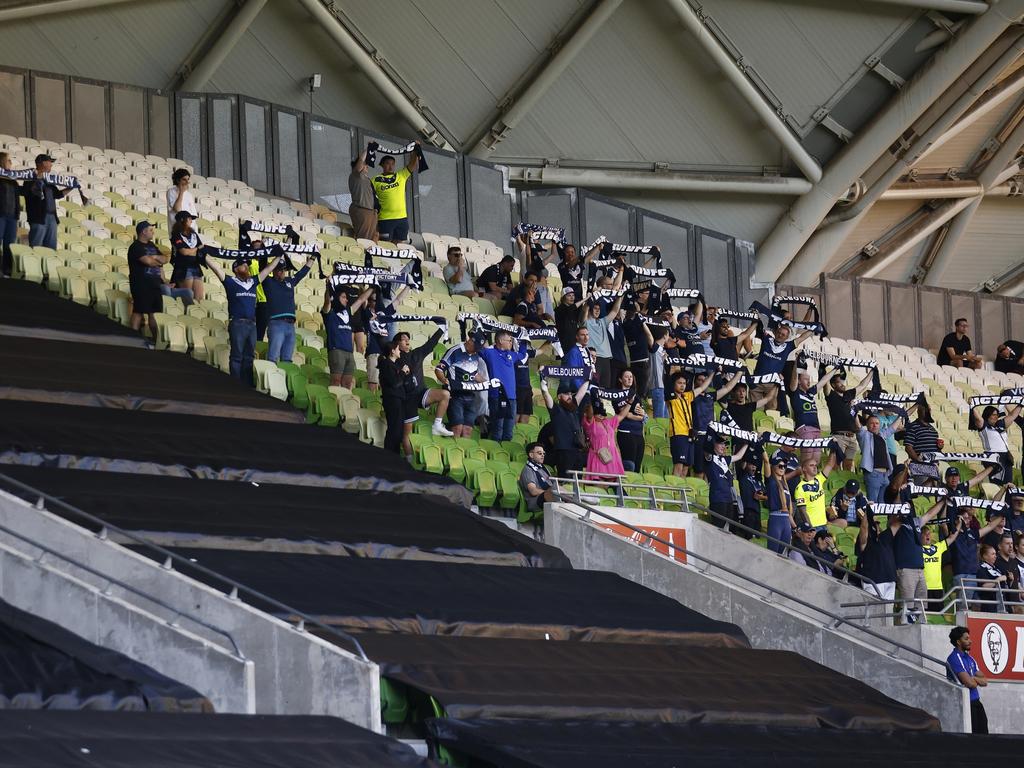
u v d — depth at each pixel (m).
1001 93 140.50
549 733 45.47
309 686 44.53
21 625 42.31
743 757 46.62
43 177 82.69
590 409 73.62
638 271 94.75
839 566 71.06
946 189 149.75
